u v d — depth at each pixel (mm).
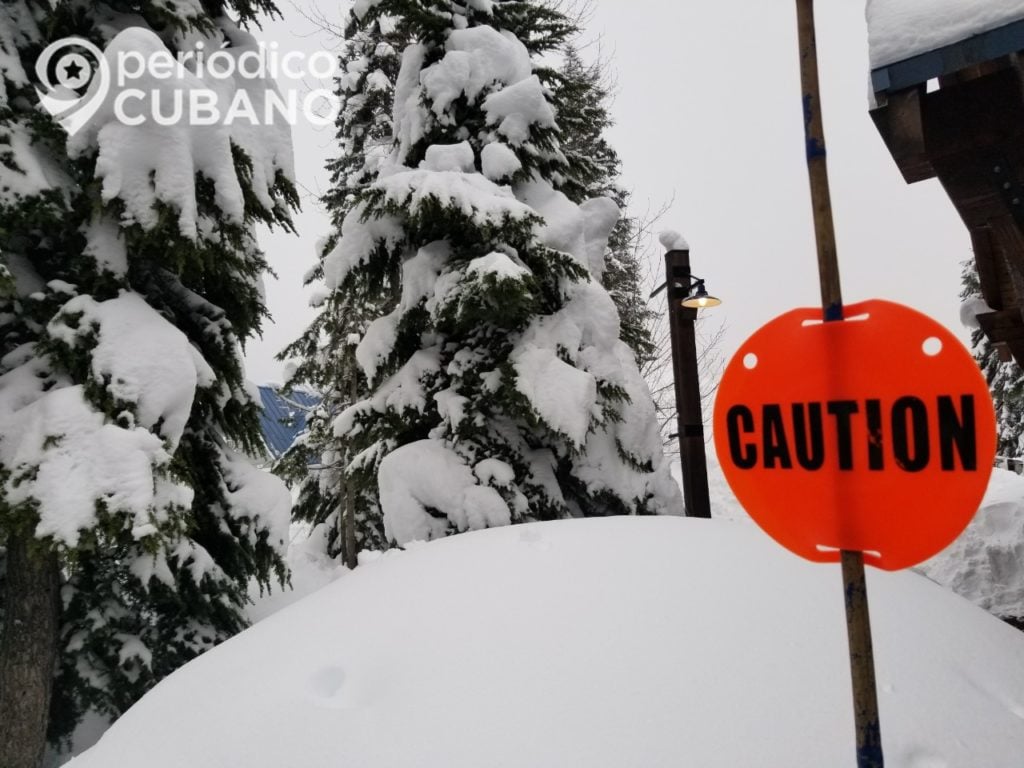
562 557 2439
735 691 1626
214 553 5137
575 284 5941
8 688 4012
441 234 5930
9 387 3879
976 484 997
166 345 4039
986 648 1964
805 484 1162
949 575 7883
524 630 1933
